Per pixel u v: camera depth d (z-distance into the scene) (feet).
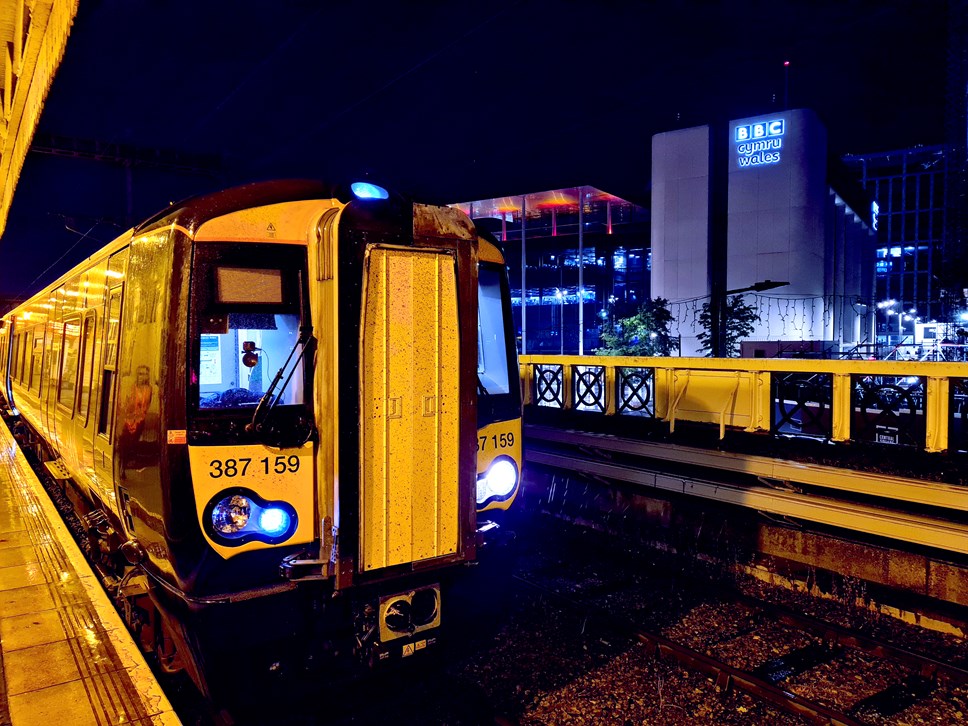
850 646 15.87
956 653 15.58
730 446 23.35
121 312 13.42
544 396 37.78
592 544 23.59
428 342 11.80
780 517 20.59
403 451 11.56
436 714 13.01
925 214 254.27
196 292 11.22
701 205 132.05
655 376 29.30
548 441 29.43
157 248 11.88
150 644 15.48
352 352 11.03
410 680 14.01
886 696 13.83
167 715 11.05
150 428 11.35
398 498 11.52
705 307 111.14
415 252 11.62
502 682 14.42
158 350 11.27
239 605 11.30
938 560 16.89
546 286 176.55
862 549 18.33
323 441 11.21
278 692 12.44
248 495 11.13
